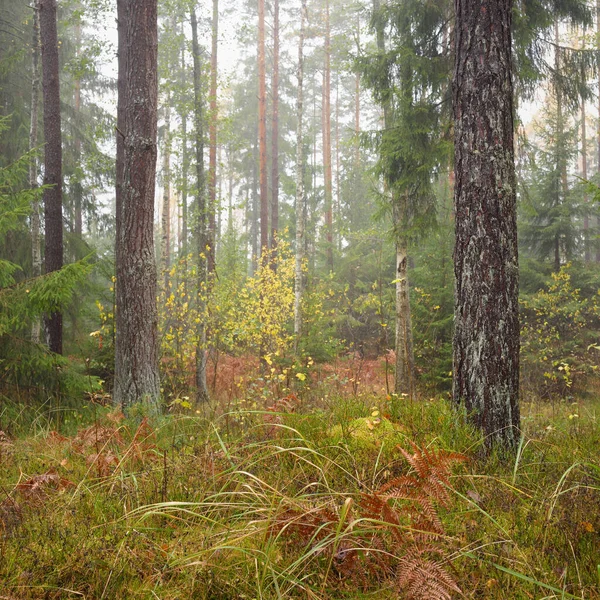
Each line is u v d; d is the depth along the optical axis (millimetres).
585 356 11250
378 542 2379
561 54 9359
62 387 6742
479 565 2314
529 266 14648
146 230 7258
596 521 2768
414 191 10344
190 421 5395
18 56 11570
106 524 2627
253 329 10688
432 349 10383
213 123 13031
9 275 6738
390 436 3906
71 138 15391
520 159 10047
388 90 10086
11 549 2398
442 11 10133
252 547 2486
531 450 4191
